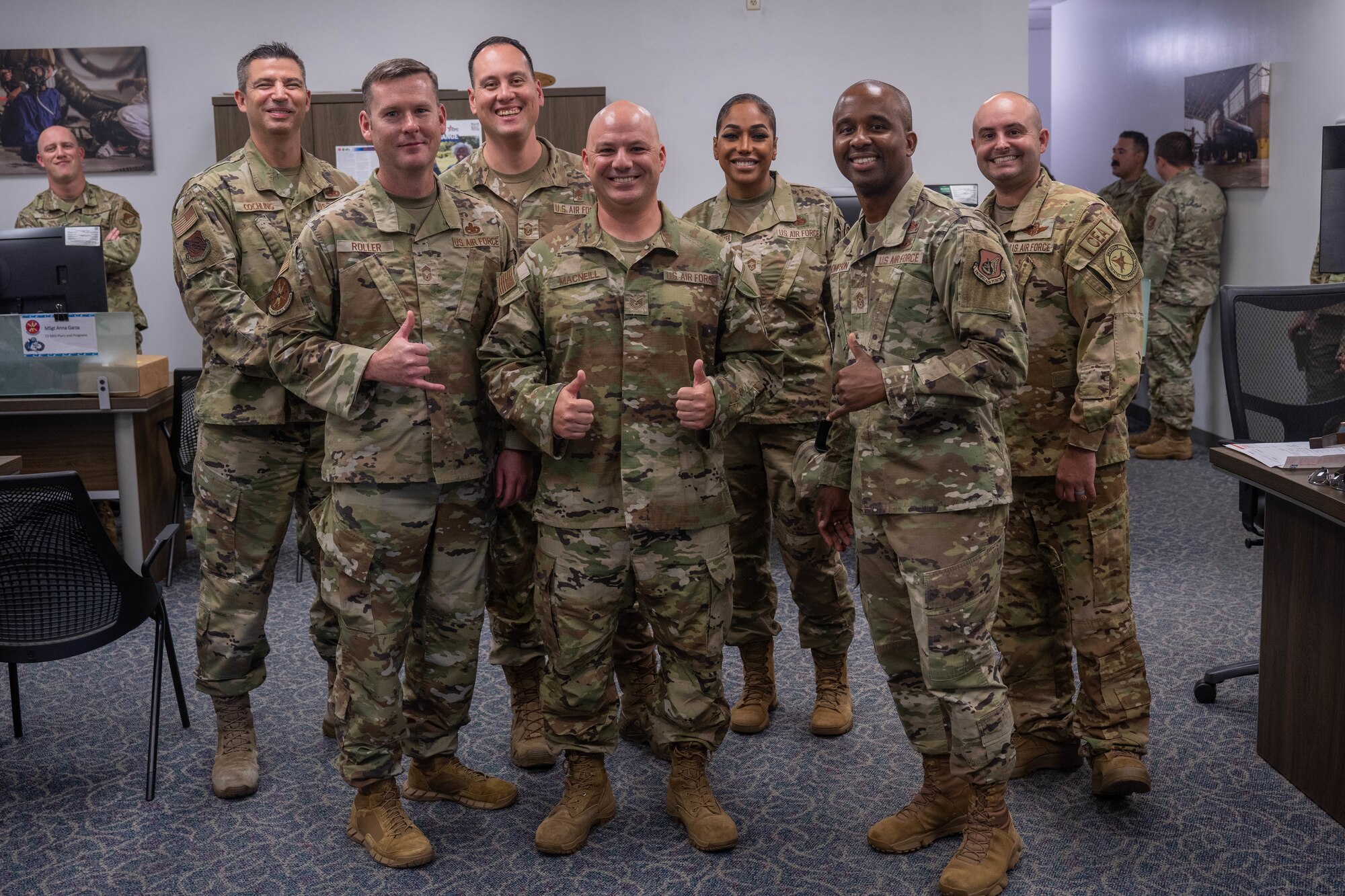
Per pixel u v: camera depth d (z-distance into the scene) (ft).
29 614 8.83
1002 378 7.00
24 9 20.03
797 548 9.87
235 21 20.17
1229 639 12.13
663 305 7.85
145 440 14.87
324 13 20.18
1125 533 8.63
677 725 8.36
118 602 9.05
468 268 8.11
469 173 9.84
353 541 7.93
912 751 9.77
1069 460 8.24
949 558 7.25
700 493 7.98
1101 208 8.25
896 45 20.57
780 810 8.84
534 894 7.75
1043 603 9.06
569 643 8.09
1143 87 25.12
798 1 20.45
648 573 7.99
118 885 7.95
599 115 7.72
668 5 20.39
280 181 9.41
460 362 8.04
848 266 7.68
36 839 8.59
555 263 7.94
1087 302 8.18
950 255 7.10
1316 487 7.72
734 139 10.27
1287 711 8.87
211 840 8.55
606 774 8.84
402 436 7.83
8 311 14.05
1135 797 8.79
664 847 8.34
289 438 9.38
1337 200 9.84
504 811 8.95
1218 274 21.07
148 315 20.97
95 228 14.02
